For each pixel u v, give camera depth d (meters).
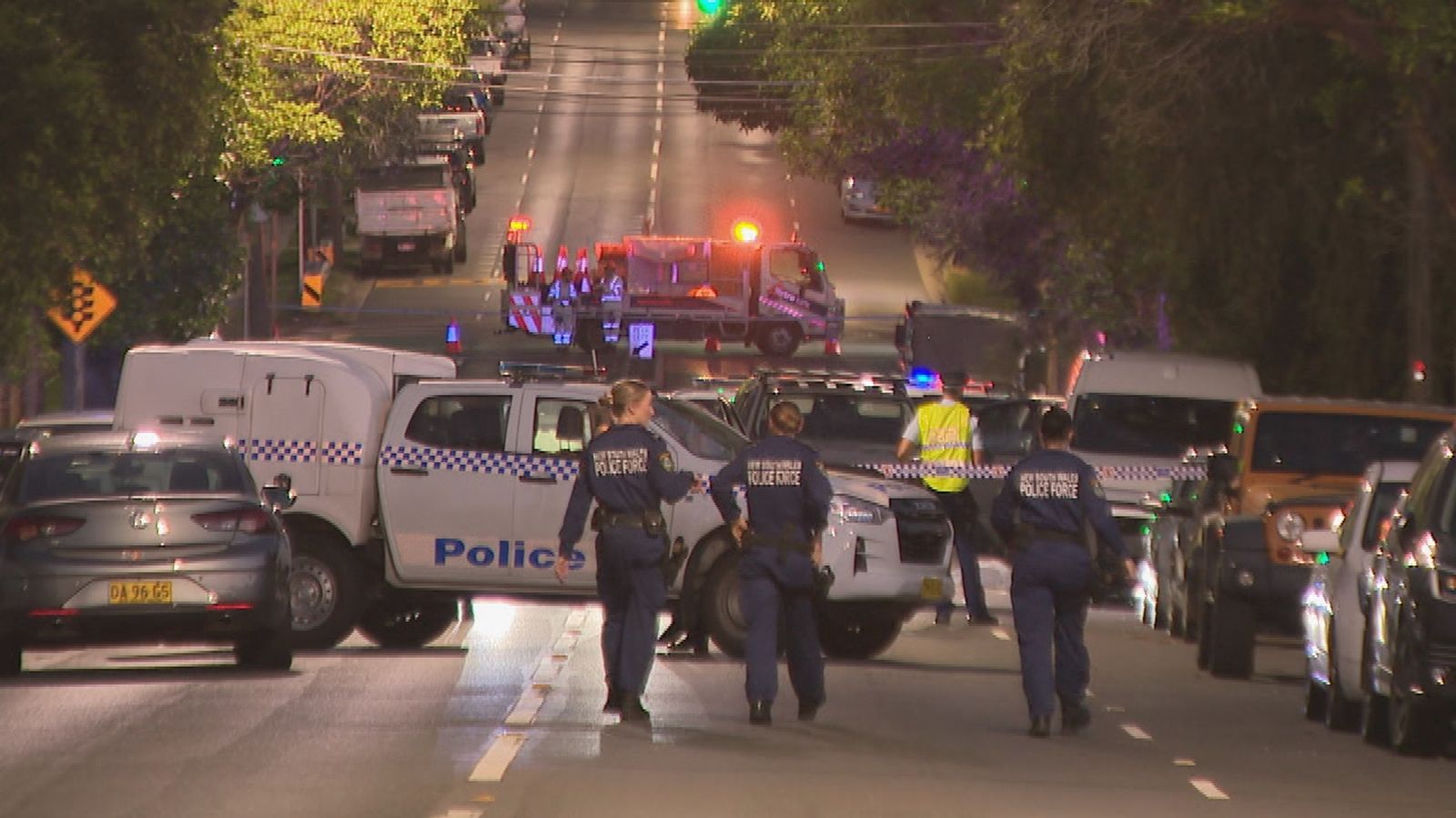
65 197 100.44
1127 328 187.12
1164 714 64.06
